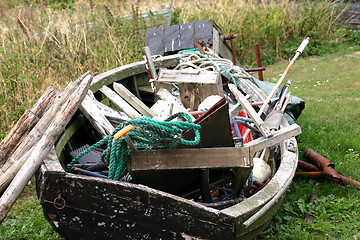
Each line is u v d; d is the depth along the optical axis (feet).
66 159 15.05
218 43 23.15
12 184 10.21
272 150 14.46
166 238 10.29
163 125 10.42
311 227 13.98
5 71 22.88
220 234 9.98
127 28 32.63
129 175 12.16
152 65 19.29
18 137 12.44
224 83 20.59
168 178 11.66
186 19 40.14
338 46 43.24
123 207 10.22
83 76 12.46
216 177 12.60
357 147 19.56
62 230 10.85
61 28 28.81
